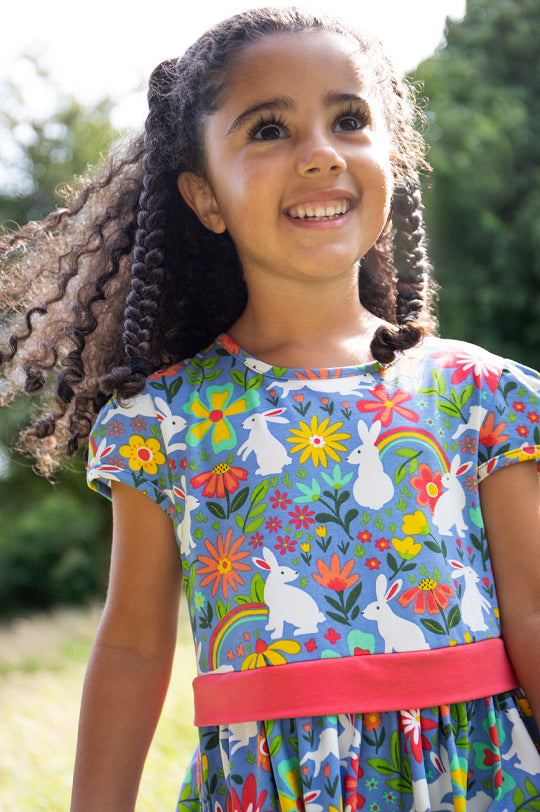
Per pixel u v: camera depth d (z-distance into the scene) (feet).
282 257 5.48
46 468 7.26
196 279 6.59
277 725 4.80
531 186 42.91
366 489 5.15
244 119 5.49
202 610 5.16
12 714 14.15
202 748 5.13
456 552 5.14
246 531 5.14
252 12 5.79
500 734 5.00
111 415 5.61
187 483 5.35
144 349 5.89
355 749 4.74
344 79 5.49
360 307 5.91
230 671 4.98
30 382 6.81
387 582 4.98
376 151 5.59
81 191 6.93
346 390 5.42
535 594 5.20
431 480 5.20
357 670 4.81
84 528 47.93
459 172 41.19
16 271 7.02
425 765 4.80
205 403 5.54
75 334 6.40
